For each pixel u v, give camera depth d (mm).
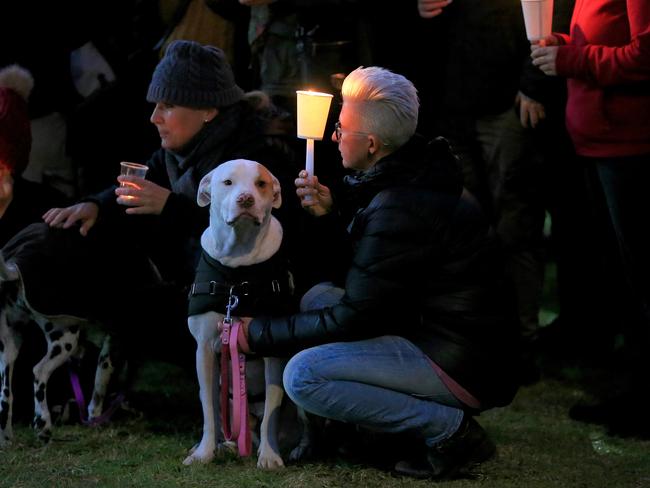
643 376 8516
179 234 7809
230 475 6867
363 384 6738
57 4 9734
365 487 6734
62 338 7562
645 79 7668
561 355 10336
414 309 6812
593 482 7012
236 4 9414
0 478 6781
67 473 6898
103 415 7988
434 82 9508
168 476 6867
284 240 7227
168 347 7980
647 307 8109
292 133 8141
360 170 7039
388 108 6711
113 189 7934
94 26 9945
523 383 9453
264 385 7355
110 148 10016
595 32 7926
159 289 7871
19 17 9695
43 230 7570
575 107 8125
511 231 9484
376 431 6930
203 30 9648
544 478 7035
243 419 6957
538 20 7941
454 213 6738
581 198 10055
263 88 9016
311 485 6707
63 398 8094
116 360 8039
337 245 7527
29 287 7277
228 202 6680
